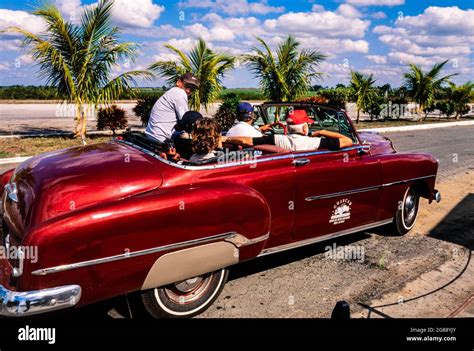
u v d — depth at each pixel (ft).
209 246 9.75
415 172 16.08
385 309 11.45
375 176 14.48
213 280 10.90
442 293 12.50
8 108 98.32
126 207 8.60
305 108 15.55
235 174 11.05
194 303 10.68
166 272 9.25
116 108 51.49
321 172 12.74
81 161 10.36
